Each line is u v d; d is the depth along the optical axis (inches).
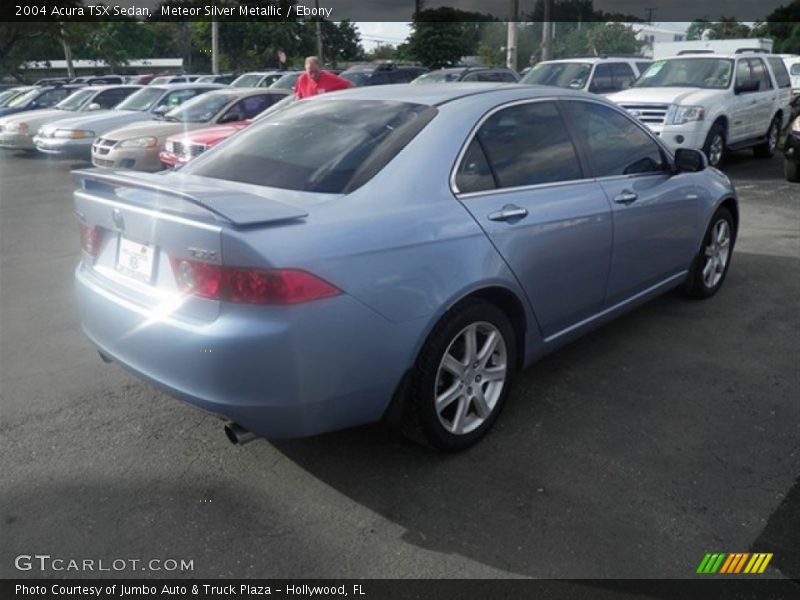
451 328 120.6
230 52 1931.6
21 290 233.3
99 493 119.6
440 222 119.6
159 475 124.6
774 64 522.6
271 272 98.9
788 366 166.7
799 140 406.9
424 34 1860.2
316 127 140.2
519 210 132.7
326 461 128.6
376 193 117.0
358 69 867.4
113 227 120.0
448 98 139.1
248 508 115.4
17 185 472.1
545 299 141.8
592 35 2140.7
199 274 103.6
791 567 101.1
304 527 110.7
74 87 814.5
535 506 115.1
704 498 116.6
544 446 132.9
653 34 2258.9
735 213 217.3
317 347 103.5
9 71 1855.3
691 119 414.6
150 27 2566.4
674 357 172.1
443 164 126.0
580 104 159.9
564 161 150.4
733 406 147.6
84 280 128.9
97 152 459.5
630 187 163.9
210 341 101.6
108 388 158.7
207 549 106.0
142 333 111.7
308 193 118.8
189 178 133.9
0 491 120.0
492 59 1704.0
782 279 233.1
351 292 105.7
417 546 106.2
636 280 171.9
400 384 117.6
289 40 1941.4
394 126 130.9
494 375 134.3
